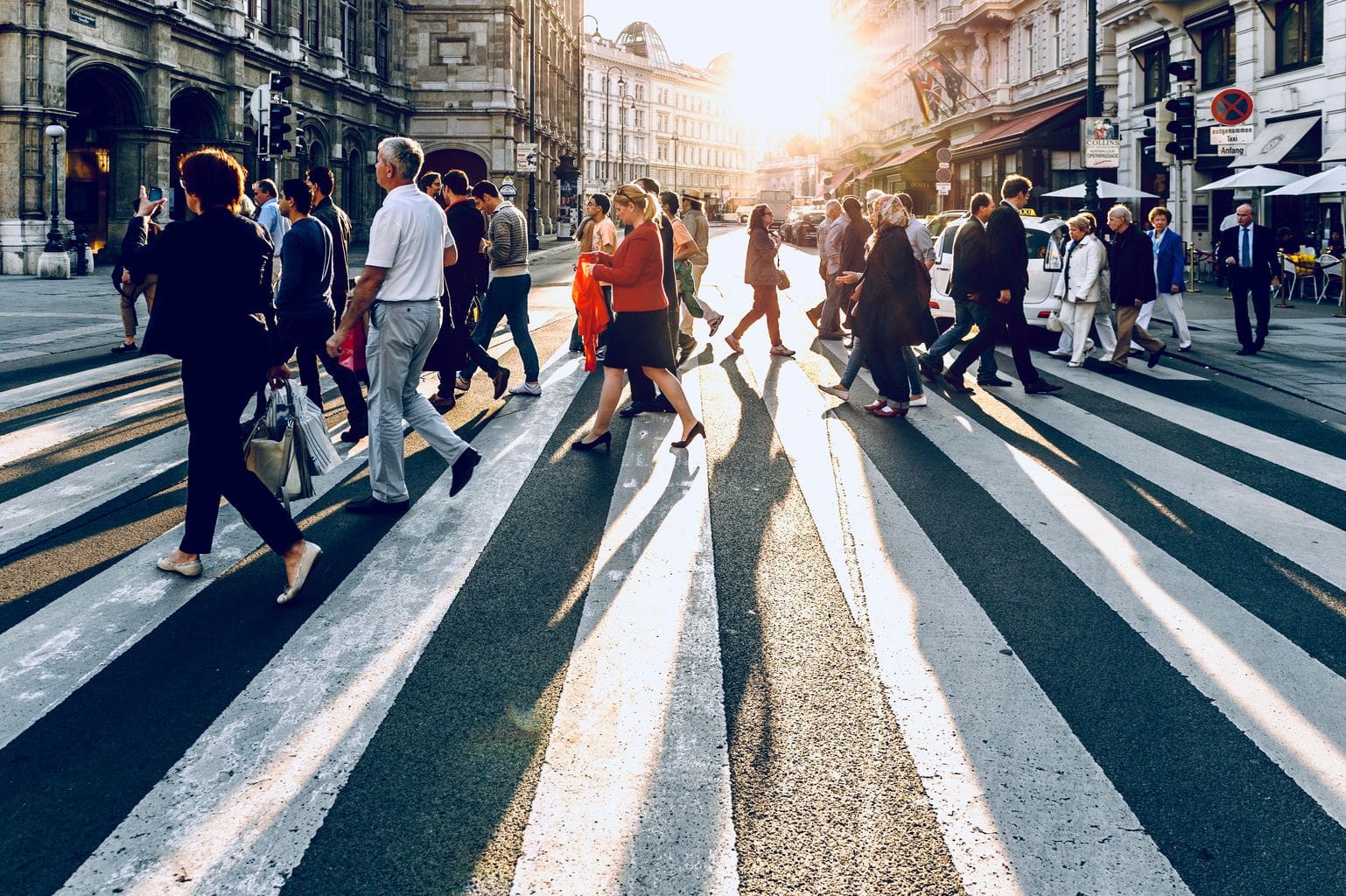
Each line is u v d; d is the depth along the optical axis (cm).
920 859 270
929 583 472
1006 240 945
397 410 564
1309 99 2092
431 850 273
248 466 457
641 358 707
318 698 355
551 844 275
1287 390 978
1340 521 573
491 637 408
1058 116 3161
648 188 991
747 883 260
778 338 1191
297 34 3553
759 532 544
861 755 322
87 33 2531
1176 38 2594
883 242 831
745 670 381
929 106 4353
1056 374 1091
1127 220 1102
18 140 2439
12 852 271
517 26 5112
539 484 634
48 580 466
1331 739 334
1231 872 266
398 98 4694
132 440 746
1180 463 701
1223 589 468
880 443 757
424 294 552
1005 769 314
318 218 781
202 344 433
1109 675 379
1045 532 548
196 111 3114
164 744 325
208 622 421
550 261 3678
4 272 2472
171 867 266
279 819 286
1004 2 3775
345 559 496
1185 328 1240
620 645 401
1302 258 1920
